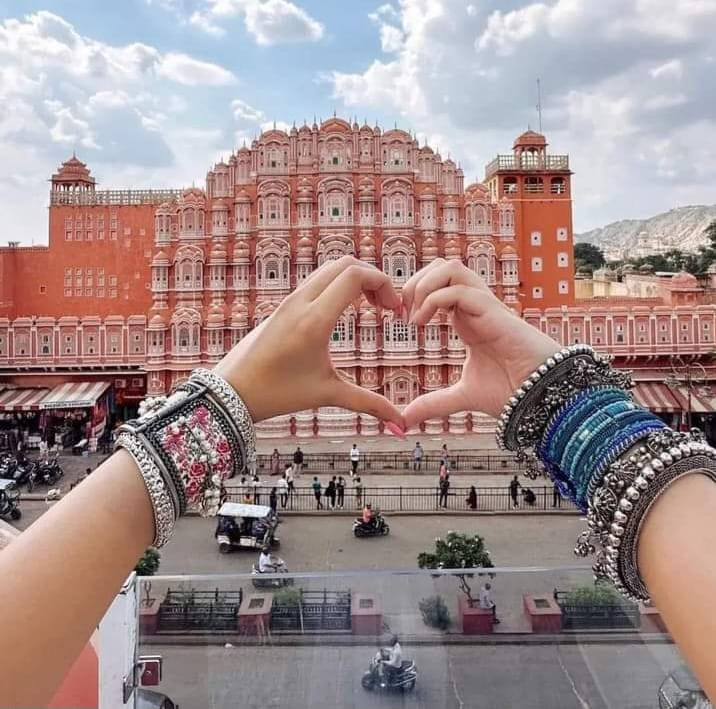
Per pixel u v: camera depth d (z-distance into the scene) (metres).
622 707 4.05
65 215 57.72
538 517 33.81
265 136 54.00
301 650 4.40
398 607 4.43
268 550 28.52
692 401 48.34
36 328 54.28
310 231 53.53
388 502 36.12
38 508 34.50
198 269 53.66
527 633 4.35
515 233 56.47
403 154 54.12
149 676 4.29
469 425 50.62
